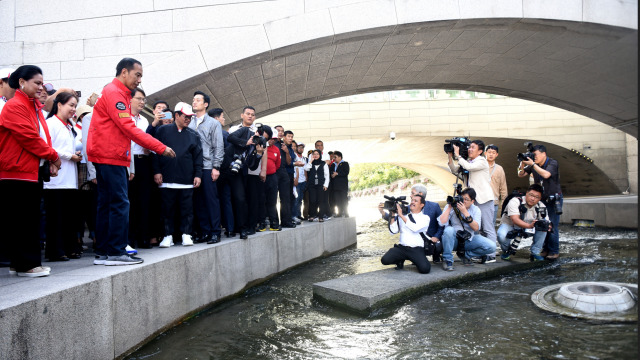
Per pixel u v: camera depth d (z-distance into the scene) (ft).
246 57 23.95
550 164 18.66
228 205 18.71
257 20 24.08
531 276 16.70
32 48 23.36
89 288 9.25
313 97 39.09
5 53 23.26
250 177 19.30
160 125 16.33
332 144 68.59
